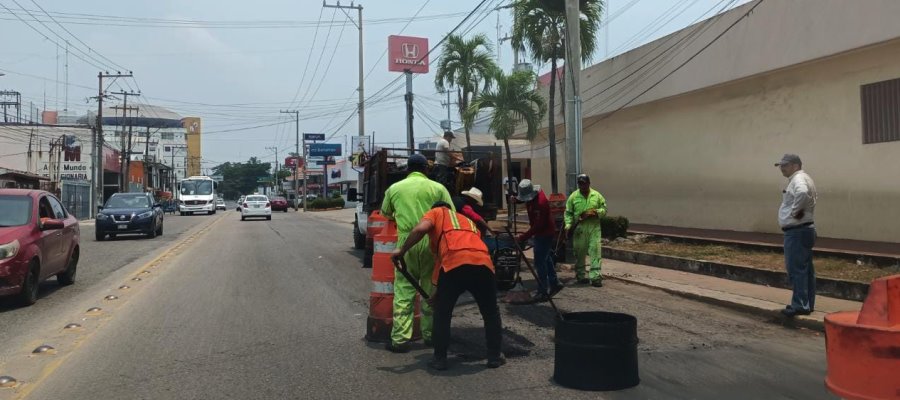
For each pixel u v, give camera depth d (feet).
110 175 204.54
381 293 22.74
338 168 265.54
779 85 45.09
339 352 21.40
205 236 77.20
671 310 28.22
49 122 271.69
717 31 48.37
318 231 87.04
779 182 45.50
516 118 75.87
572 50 42.98
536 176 93.15
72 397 16.99
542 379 18.20
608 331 17.10
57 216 34.96
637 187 62.80
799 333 23.93
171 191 315.17
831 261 33.71
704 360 20.11
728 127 50.26
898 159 36.96
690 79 51.55
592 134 70.49
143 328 25.18
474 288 18.85
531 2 61.36
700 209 53.93
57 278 36.37
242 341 23.02
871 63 38.19
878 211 38.32
